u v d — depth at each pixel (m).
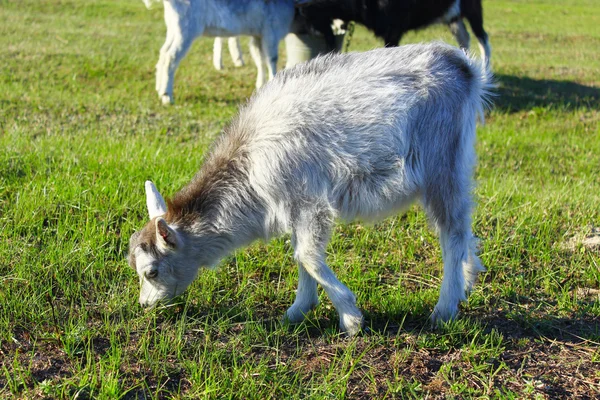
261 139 4.09
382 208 4.22
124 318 4.38
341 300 4.19
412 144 4.13
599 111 11.61
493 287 4.93
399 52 4.27
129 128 9.22
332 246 5.48
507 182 7.24
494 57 15.09
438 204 4.29
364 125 4.03
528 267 5.24
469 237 4.41
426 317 4.50
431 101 4.15
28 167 6.50
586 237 5.72
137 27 16.28
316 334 4.35
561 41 17.72
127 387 3.69
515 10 22.06
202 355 3.97
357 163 4.05
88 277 4.84
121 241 5.27
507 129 10.20
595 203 6.45
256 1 11.19
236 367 3.82
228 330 4.34
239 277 5.01
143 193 6.05
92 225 5.46
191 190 4.22
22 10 16.88
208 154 4.39
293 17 11.73
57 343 4.08
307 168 4.03
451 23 12.25
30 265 4.80
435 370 3.90
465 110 4.28
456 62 4.31
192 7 10.48
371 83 4.10
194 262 4.23
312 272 4.18
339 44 12.52
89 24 16.16
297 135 4.02
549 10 22.41
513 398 3.54
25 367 3.82
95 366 3.76
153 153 7.40
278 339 4.18
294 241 4.17
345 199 4.13
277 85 4.25
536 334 4.32
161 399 3.64
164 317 4.41
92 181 6.30
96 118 9.63
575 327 4.41
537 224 5.86
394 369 3.89
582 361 3.98
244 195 4.14
